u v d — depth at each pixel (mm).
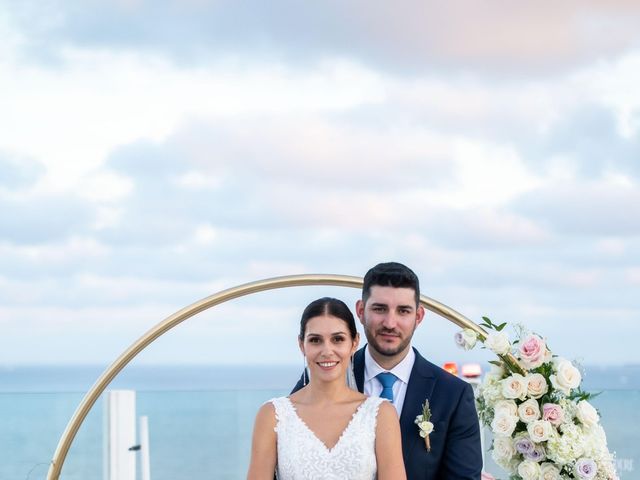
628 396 5574
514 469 3461
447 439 3299
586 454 3340
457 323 3834
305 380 3393
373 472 3051
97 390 3963
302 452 3041
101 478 5648
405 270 3293
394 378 3344
